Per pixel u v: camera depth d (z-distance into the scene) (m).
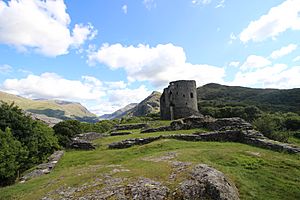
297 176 13.84
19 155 23.02
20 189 14.73
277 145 20.14
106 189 11.74
